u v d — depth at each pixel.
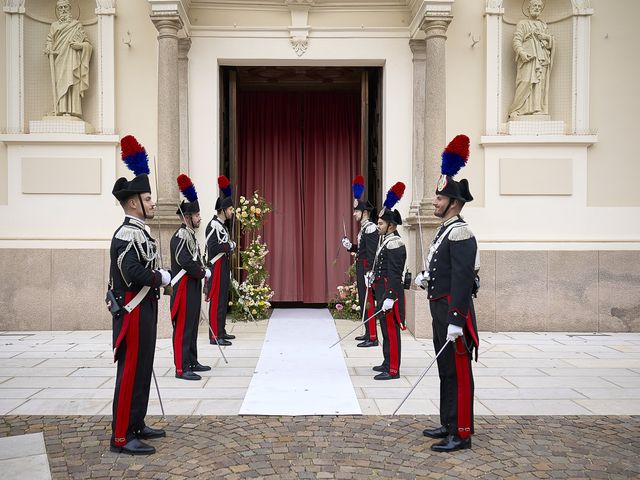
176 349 5.75
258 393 5.23
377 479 3.52
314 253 10.99
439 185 4.18
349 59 8.80
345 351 7.00
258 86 11.06
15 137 8.27
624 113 8.53
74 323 8.23
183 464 3.72
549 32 8.67
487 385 5.56
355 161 11.05
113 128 8.40
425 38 8.28
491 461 3.79
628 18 8.52
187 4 8.39
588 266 8.38
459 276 3.92
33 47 8.52
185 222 6.07
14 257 8.24
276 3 8.69
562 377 5.86
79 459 3.79
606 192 8.52
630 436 4.25
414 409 4.82
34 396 5.13
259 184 11.05
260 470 3.63
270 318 9.40
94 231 8.37
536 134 8.44
